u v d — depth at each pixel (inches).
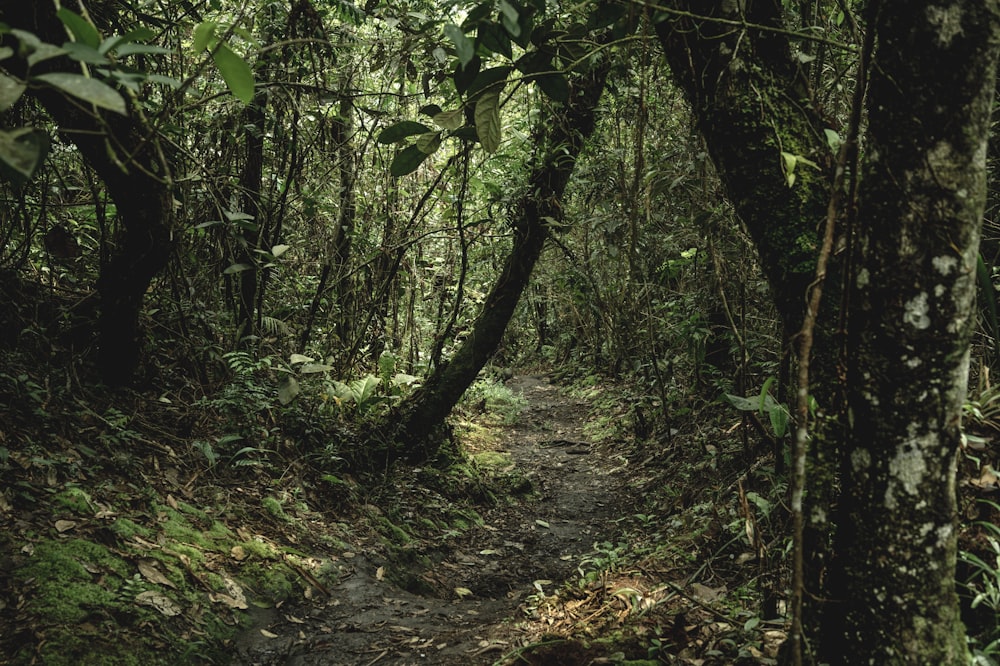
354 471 233.5
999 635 80.1
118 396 182.1
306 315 277.6
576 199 347.3
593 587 145.6
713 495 199.2
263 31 198.7
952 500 65.0
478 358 269.0
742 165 83.2
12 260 198.5
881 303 64.0
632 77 229.9
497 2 71.6
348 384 267.1
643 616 122.9
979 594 80.3
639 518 216.5
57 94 123.5
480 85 79.7
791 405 85.8
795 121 82.3
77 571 118.8
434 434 279.1
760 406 79.3
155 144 64.0
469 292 374.9
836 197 66.4
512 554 224.4
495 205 309.3
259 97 204.8
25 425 148.5
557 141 250.4
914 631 64.5
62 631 106.0
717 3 81.6
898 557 64.7
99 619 112.0
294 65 202.4
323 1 196.2
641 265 302.7
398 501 229.3
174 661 113.5
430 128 81.4
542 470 324.2
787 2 138.1
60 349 180.1
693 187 208.1
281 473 202.8
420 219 309.3
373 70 195.5
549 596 155.9
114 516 138.4
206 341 213.5
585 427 405.4
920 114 60.3
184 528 150.1
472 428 382.9
